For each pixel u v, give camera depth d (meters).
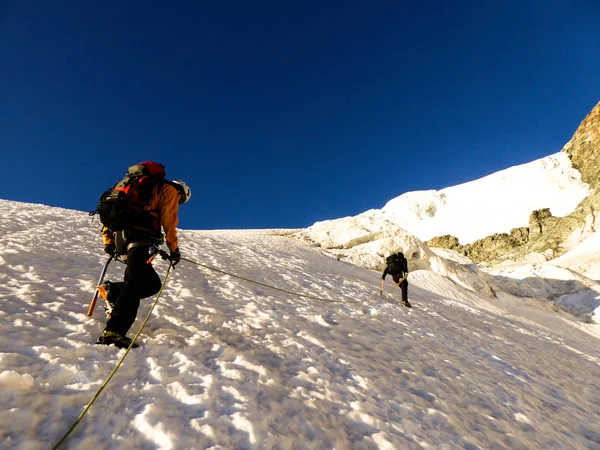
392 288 14.49
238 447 2.13
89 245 7.98
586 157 108.19
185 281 6.12
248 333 4.14
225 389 2.65
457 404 3.83
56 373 2.32
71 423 1.99
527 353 8.20
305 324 5.26
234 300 5.65
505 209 109.88
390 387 3.71
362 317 6.93
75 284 4.53
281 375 3.27
